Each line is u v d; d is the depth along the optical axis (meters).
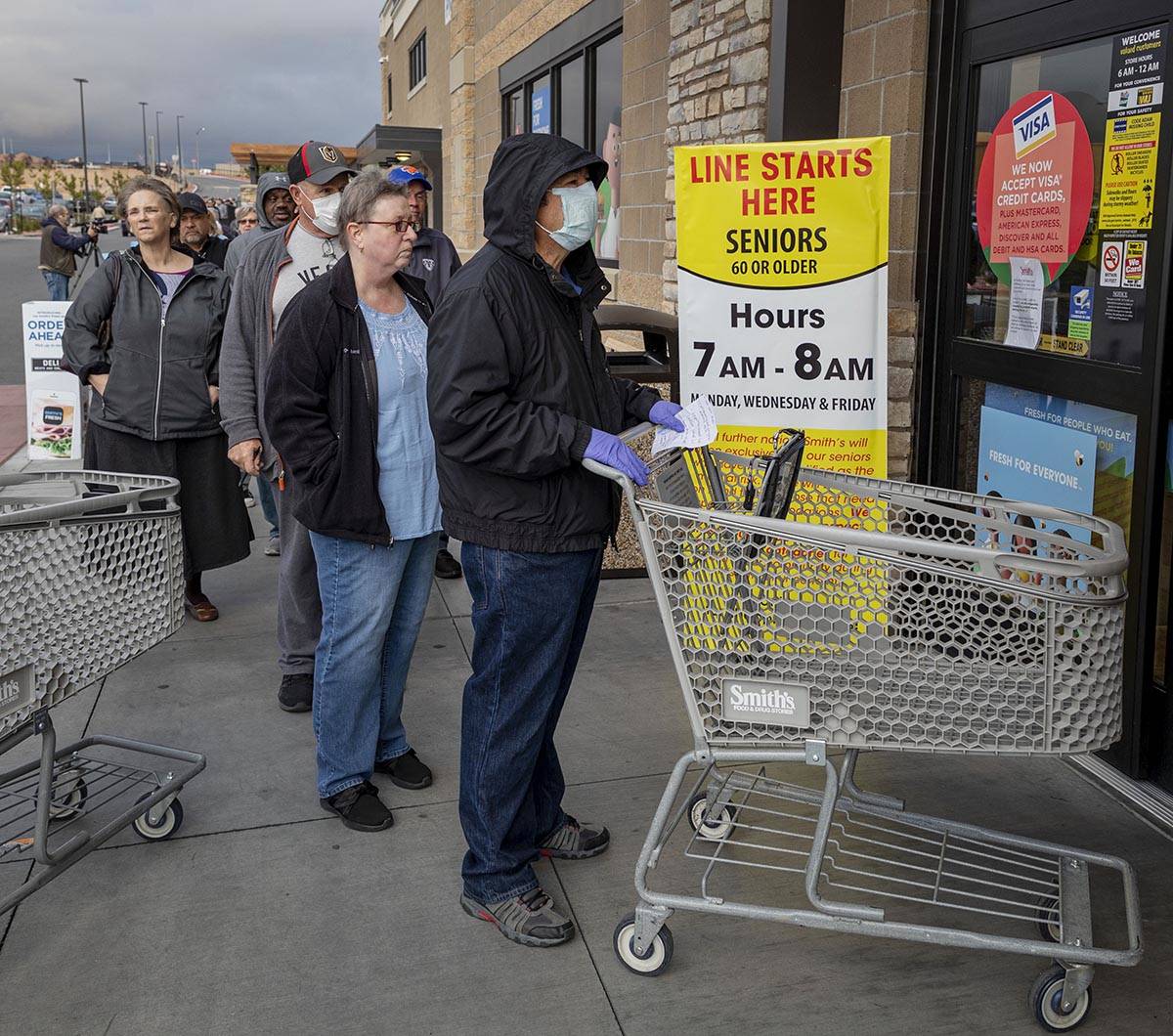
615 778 3.80
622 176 7.97
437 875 3.24
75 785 3.53
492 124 13.81
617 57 8.73
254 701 4.46
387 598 3.39
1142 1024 2.60
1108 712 2.52
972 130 4.30
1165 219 3.34
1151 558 3.52
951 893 3.08
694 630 2.69
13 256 43.12
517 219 2.63
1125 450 3.62
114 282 4.93
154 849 3.38
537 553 2.75
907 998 2.70
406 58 23.83
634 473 2.61
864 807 3.06
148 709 4.38
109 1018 2.64
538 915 2.92
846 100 4.96
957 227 4.41
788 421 4.16
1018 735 2.55
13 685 2.81
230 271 5.50
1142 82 3.43
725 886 3.15
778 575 2.64
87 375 4.95
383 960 2.86
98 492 3.37
